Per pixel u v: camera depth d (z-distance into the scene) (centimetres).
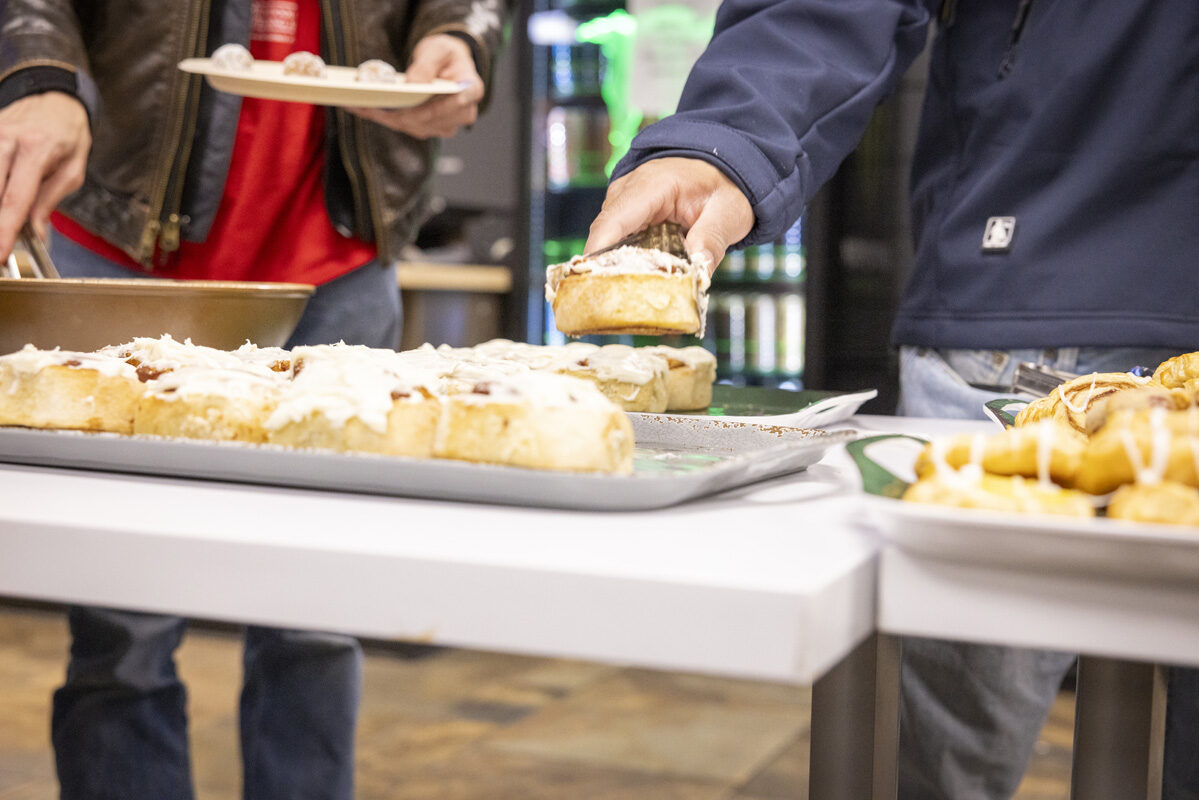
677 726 244
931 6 129
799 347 375
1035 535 42
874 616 47
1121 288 116
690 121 106
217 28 150
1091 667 80
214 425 68
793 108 110
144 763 136
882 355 324
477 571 44
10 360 71
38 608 322
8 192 108
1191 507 46
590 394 63
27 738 230
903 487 53
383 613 46
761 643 41
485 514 55
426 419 66
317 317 163
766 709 255
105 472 66
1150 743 80
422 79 145
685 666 42
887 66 121
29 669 274
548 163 423
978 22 127
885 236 320
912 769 117
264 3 158
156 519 51
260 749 137
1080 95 117
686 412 111
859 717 82
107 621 129
